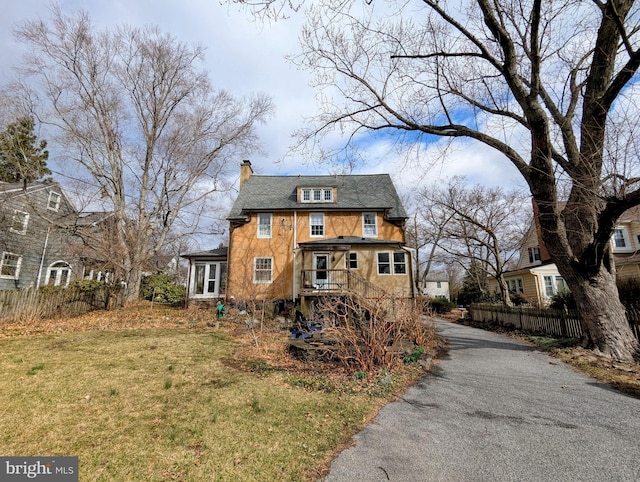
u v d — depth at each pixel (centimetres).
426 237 3272
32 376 581
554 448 361
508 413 467
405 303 957
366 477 308
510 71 796
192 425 412
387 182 2200
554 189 820
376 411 479
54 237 2058
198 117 2211
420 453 354
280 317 1494
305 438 388
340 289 1445
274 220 1881
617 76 721
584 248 860
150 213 2072
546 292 2027
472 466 327
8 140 1595
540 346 955
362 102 1073
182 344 905
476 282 2862
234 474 311
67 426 397
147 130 2136
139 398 499
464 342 1091
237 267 1803
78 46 1853
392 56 968
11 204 1800
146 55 2059
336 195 1964
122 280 1964
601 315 795
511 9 867
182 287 2378
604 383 593
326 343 787
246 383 590
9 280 1811
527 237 2302
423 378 653
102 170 1925
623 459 335
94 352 780
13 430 381
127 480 296
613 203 692
